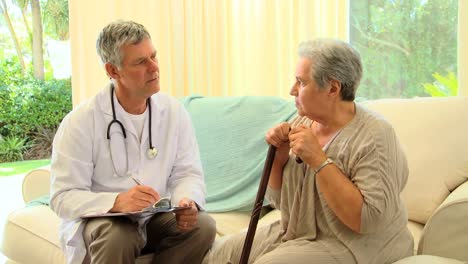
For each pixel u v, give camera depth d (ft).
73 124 5.96
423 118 6.68
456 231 5.01
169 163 6.37
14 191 11.75
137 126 6.21
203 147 8.32
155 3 10.43
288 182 5.32
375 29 9.25
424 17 8.86
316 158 4.76
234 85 10.18
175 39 10.49
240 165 7.88
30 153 12.03
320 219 5.08
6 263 7.45
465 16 7.91
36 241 6.93
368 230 4.70
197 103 8.90
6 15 11.69
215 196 7.79
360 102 7.54
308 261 4.79
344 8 8.97
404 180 5.09
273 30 9.59
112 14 10.37
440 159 6.35
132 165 6.16
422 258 4.75
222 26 10.08
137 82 5.85
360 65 4.95
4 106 11.77
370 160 4.75
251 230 5.22
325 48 4.84
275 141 5.15
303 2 9.14
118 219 5.54
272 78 9.68
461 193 5.24
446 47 8.75
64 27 11.75
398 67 9.17
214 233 6.08
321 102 4.97
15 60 11.82
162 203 5.41
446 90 8.84
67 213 5.64
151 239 6.26
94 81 10.48
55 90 11.98
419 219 6.38
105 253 5.33
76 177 5.83
